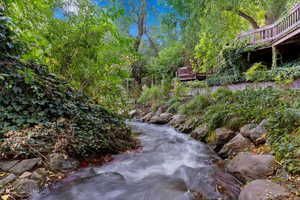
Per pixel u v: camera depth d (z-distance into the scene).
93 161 2.79
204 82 8.66
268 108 3.55
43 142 2.43
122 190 2.09
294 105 3.03
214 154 3.48
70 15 3.40
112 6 3.59
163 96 9.82
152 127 6.70
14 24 2.34
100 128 3.25
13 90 2.58
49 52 3.30
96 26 3.46
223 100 5.43
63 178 2.15
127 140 4.08
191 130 5.21
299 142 2.08
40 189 1.87
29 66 2.96
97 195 1.97
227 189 2.03
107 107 4.09
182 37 10.26
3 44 2.60
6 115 2.44
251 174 2.03
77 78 3.86
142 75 14.34
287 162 1.89
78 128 2.89
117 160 3.01
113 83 4.30
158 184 2.23
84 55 3.65
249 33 8.24
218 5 6.59
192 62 11.22
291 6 6.81
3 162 2.05
